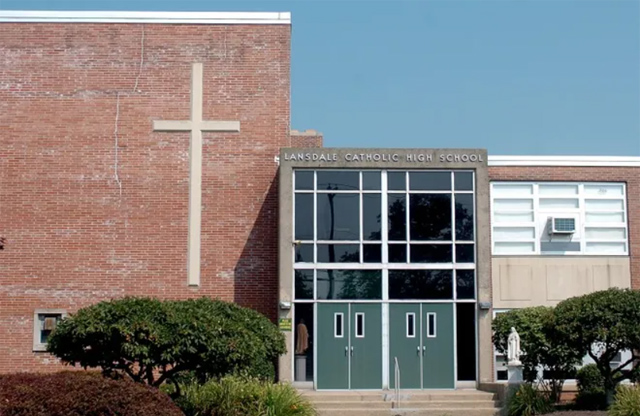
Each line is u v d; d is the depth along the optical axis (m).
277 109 29.58
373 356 27.41
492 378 27.91
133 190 29.05
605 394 25.19
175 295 28.61
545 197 31.88
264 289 28.72
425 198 28.02
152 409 16.28
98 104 29.39
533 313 27.78
